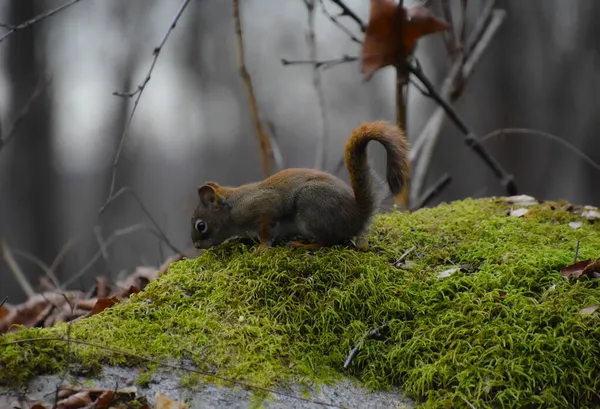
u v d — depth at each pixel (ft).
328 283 22.00
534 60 90.53
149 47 114.62
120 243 80.74
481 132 90.89
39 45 83.61
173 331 19.94
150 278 31.91
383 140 22.85
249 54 151.53
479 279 21.91
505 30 89.61
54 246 83.35
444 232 26.20
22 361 17.74
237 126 166.09
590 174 88.58
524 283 21.63
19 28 24.70
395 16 30.99
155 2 116.06
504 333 19.70
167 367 18.65
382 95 111.75
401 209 37.76
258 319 20.76
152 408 17.22
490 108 90.94
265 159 39.58
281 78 158.92
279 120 163.53
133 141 134.10
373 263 22.93
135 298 21.58
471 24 74.49
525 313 20.15
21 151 81.61
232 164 168.14
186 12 116.47
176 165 167.84
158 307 21.02
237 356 19.31
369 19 31.22
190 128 163.12
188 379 18.33
